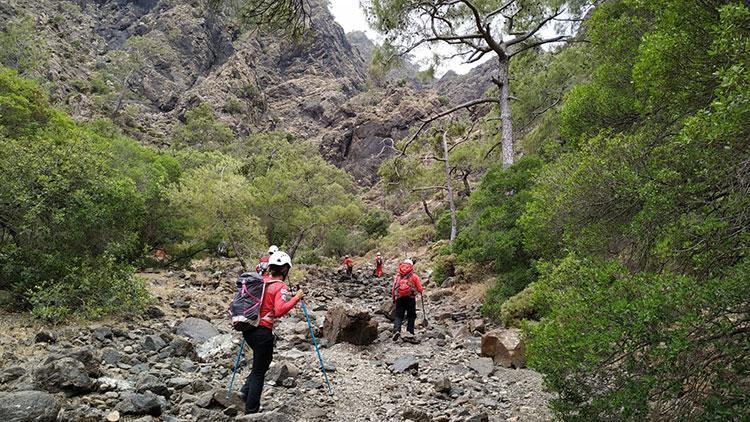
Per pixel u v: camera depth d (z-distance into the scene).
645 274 3.96
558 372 4.23
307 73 108.81
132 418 4.97
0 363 6.45
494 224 13.29
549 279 5.11
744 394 3.17
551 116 18.31
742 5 3.89
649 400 3.61
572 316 4.18
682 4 5.06
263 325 5.13
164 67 91.94
